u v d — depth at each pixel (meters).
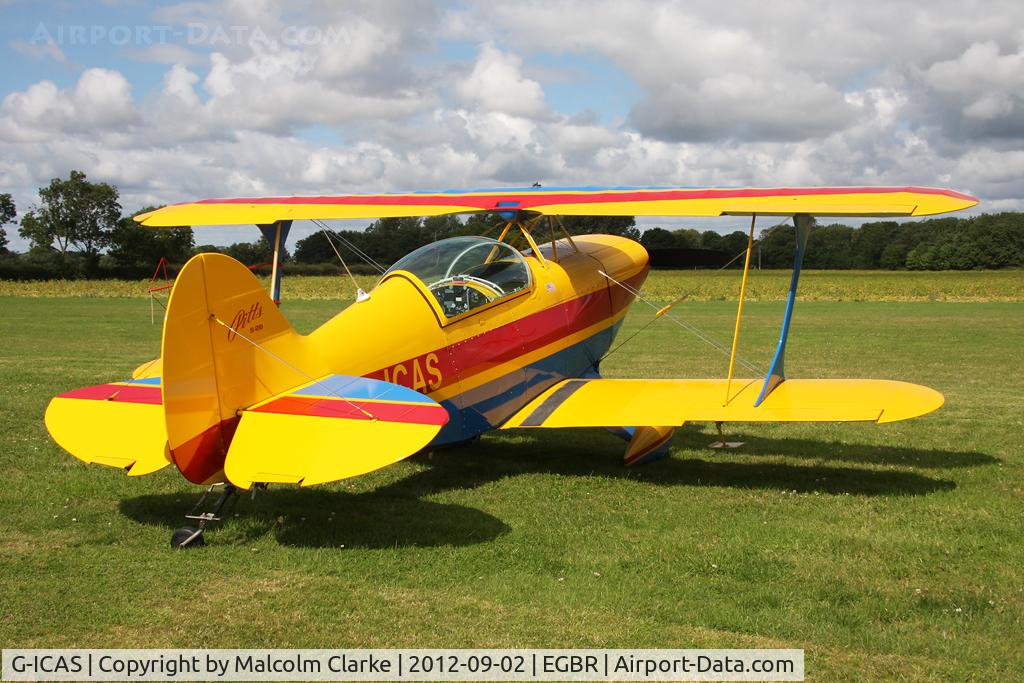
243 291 4.97
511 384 7.11
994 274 66.44
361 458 4.51
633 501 6.27
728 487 6.71
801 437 8.80
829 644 3.83
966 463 7.54
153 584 4.43
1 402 9.97
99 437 5.09
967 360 15.37
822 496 6.41
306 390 5.26
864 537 5.32
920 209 5.47
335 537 5.25
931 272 72.19
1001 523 5.64
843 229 81.81
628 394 7.11
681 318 25.72
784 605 4.25
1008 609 4.21
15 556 4.84
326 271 53.88
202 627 3.94
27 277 57.25
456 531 5.41
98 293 41.94
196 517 5.09
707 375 13.25
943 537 5.34
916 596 4.36
